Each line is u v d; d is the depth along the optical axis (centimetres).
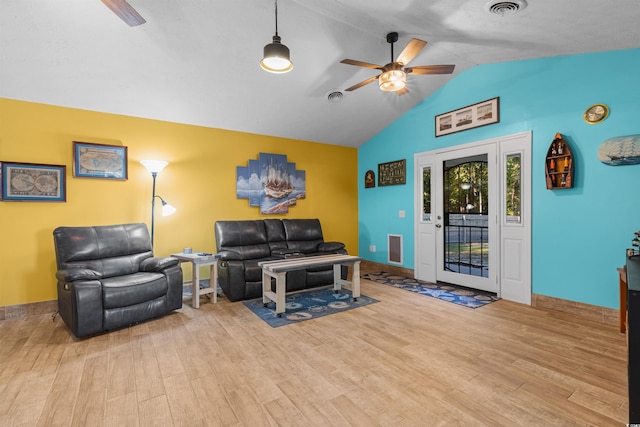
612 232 294
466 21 271
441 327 294
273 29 297
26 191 335
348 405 180
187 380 207
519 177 364
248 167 488
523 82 357
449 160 447
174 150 427
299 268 341
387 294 407
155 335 281
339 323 307
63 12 250
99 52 296
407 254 512
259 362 230
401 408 177
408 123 503
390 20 284
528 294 357
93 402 183
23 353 247
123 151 388
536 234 349
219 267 417
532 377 207
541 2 222
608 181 295
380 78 300
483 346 253
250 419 168
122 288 290
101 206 377
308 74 375
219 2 261
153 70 330
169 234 423
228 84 372
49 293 348
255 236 454
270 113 448
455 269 458
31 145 338
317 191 565
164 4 256
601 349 246
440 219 458
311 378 208
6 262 328
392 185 537
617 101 289
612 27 247
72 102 354
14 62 290
